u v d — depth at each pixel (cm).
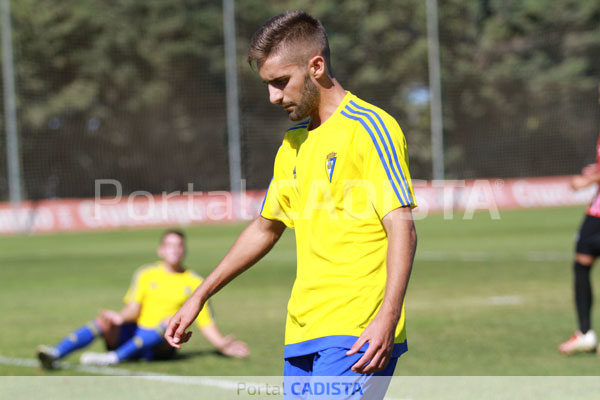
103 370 2300
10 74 9712
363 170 1050
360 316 1060
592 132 16112
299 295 1095
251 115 14825
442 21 16050
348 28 16325
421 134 15212
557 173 16138
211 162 15825
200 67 15888
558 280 4291
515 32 17075
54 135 14900
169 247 2462
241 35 15912
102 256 6556
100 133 15462
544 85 16400
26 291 4388
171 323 1133
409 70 16012
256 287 4331
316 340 1071
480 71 16325
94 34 15550
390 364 1074
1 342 2812
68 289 4453
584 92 16312
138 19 15875
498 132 16188
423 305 3503
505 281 4303
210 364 2370
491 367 2244
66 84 15238
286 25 1070
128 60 15862
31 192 14212
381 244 1068
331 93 1089
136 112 15775
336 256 1070
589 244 2402
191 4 16062
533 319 3069
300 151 1101
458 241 7075
